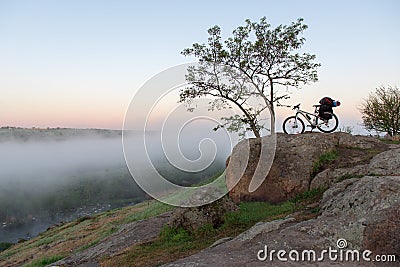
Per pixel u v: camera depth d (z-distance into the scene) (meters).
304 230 7.51
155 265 8.32
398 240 6.54
